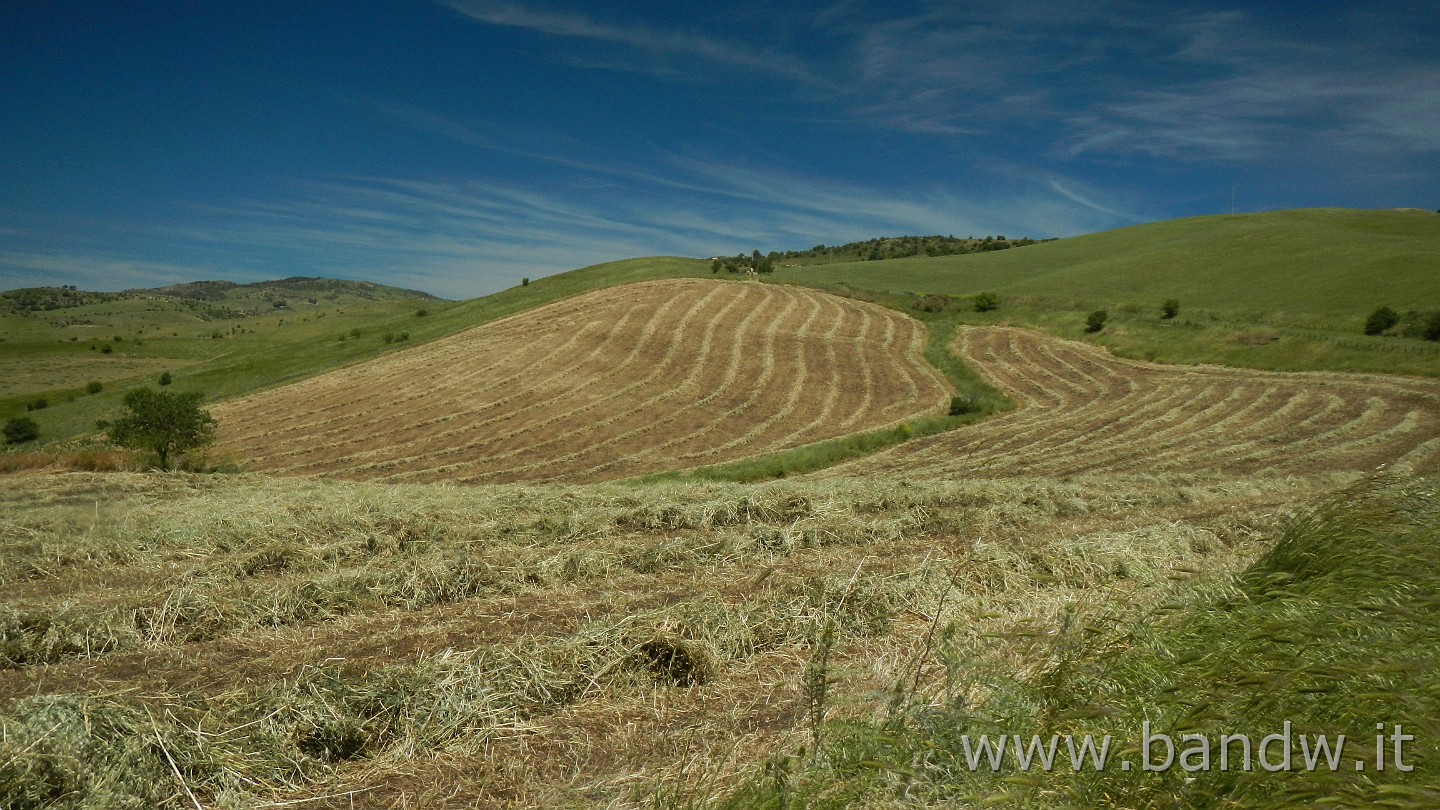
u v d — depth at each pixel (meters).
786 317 56.47
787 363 46.09
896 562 8.95
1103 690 3.86
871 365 46.47
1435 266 56.38
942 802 3.24
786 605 6.95
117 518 11.55
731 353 47.53
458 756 4.66
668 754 4.52
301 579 8.12
